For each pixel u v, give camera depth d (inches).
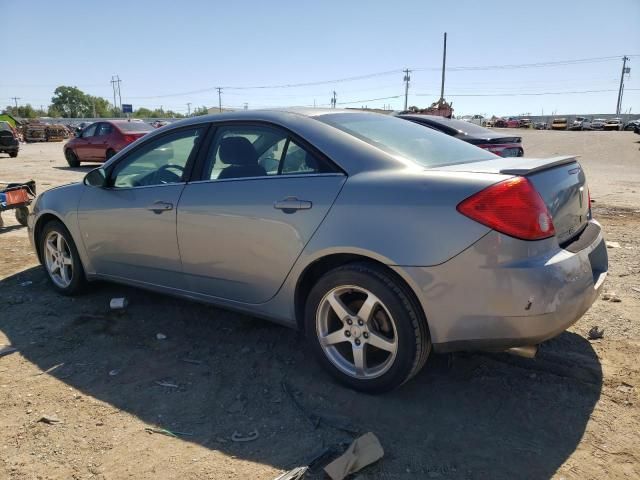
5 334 154.6
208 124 144.3
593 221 132.8
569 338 142.3
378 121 141.4
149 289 159.3
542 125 2691.9
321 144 122.4
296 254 120.3
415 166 114.4
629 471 93.0
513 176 102.7
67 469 96.5
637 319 152.6
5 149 846.5
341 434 105.4
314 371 130.2
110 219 159.6
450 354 128.6
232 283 135.9
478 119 2871.6
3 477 94.5
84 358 139.7
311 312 122.1
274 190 124.7
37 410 115.5
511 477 92.4
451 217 102.0
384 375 113.5
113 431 107.7
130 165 159.8
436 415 110.7
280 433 106.1
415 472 94.0
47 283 197.9
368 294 112.0
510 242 98.8
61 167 686.5
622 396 115.2
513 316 99.7
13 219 320.5
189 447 102.3
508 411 111.4
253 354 140.1
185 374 130.6
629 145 1108.5
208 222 135.1
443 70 1761.8
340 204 114.0
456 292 102.6
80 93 5408.5
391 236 107.2
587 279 107.8
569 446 100.0
